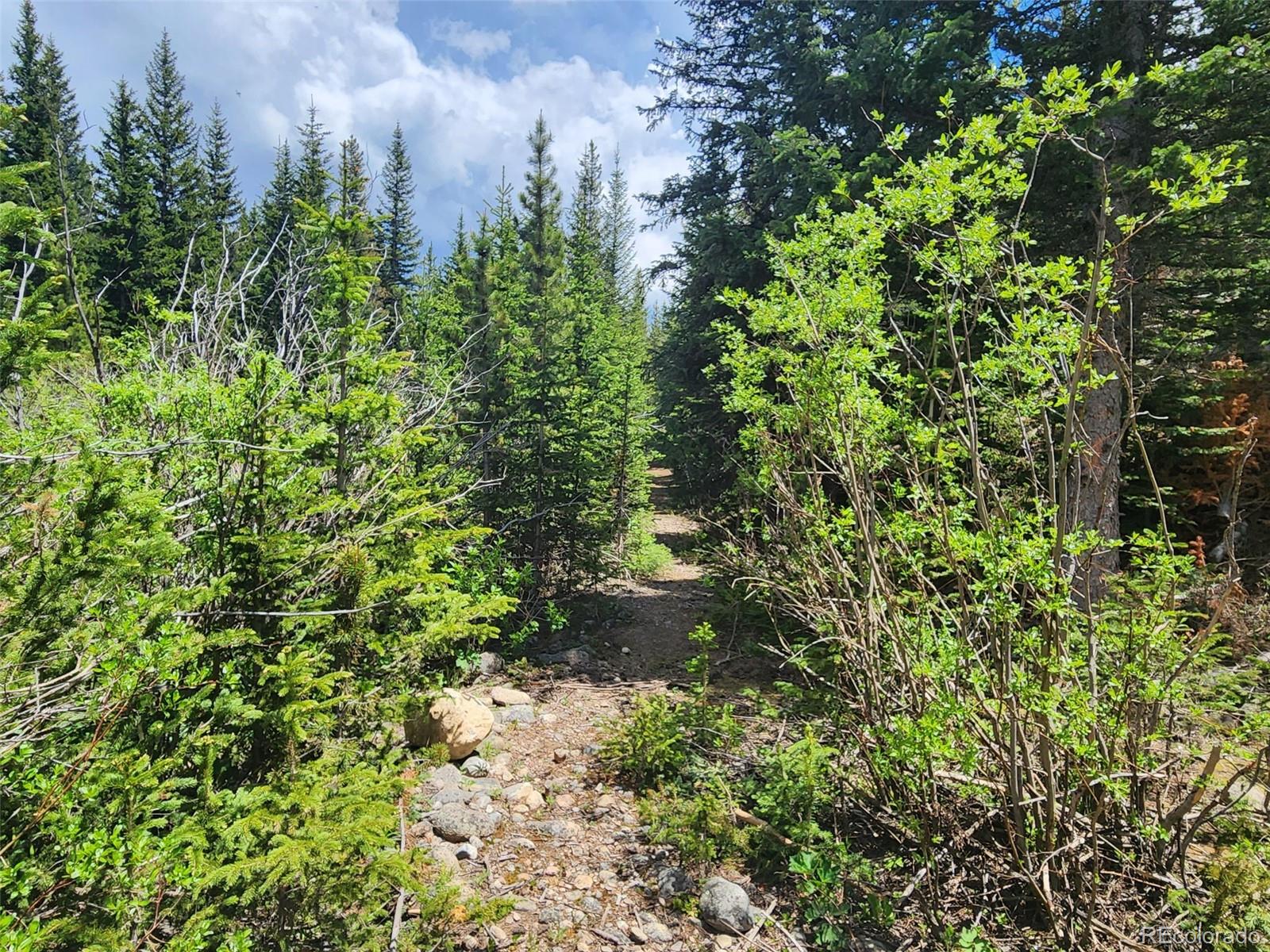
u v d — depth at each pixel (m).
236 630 2.79
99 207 19.39
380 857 2.48
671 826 3.61
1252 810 2.96
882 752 3.44
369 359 4.33
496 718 5.20
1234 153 5.51
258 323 5.00
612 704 5.71
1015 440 4.48
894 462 4.03
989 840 3.42
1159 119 5.92
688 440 10.39
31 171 2.12
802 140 7.29
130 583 2.70
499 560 7.14
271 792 2.59
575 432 8.19
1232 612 4.72
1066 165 5.97
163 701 2.59
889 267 6.03
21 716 2.17
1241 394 7.32
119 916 1.95
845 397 3.55
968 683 3.02
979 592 3.09
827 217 4.32
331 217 4.12
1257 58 5.16
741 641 7.16
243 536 3.11
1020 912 3.08
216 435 3.12
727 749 4.48
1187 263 6.30
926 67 6.61
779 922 3.08
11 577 2.18
